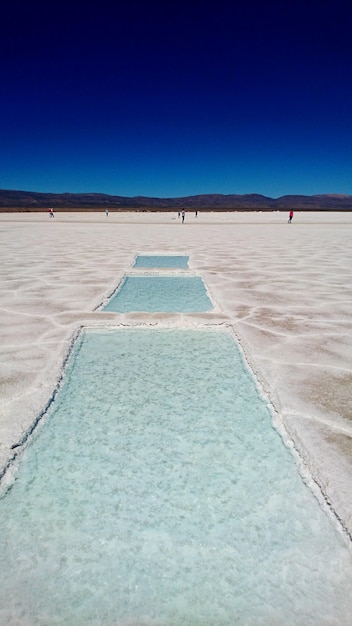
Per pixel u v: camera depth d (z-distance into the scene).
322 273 9.84
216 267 10.73
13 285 8.03
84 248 16.08
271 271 10.09
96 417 3.11
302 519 2.14
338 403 3.22
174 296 7.42
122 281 8.79
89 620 1.67
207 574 1.86
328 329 5.18
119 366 4.08
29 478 2.45
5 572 1.86
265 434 2.89
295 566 1.88
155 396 3.45
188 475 2.48
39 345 4.51
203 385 3.65
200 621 1.67
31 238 22.11
